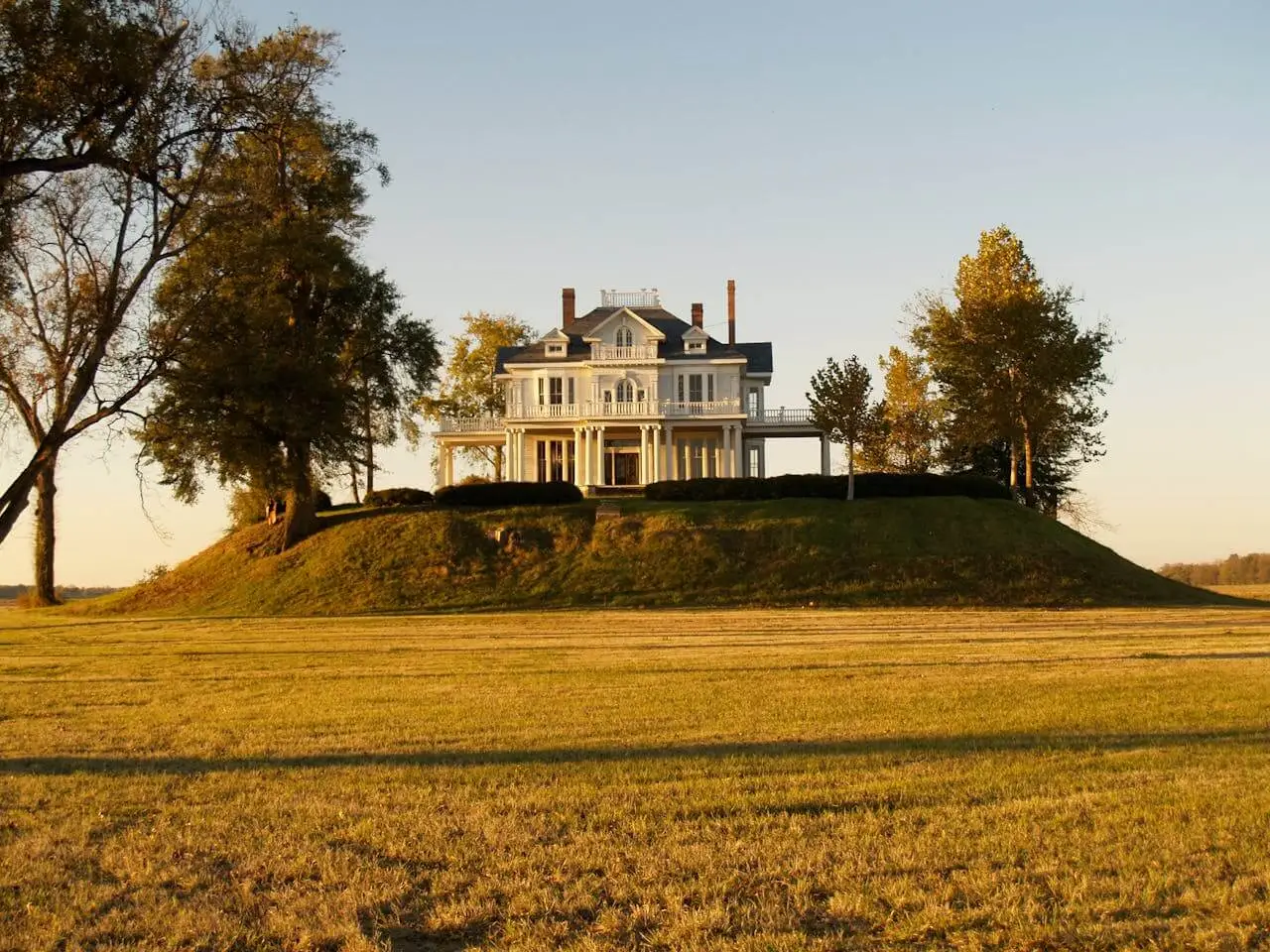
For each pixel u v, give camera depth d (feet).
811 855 27.96
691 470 234.38
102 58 74.79
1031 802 32.60
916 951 22.34
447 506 186.29
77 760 44.06
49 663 90.48
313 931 23.71
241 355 95.81
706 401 228.43
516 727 49.88
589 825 31.27
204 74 82.64
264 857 29.32
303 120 96.02
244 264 92.32
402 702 60.29
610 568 165.27
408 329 176.04
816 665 76.54
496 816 32.73
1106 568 167.63
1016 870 26.61
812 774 37.47
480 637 111.45
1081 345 194.80
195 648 103.30
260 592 163.32
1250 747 40.73
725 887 25.86
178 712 58.44
